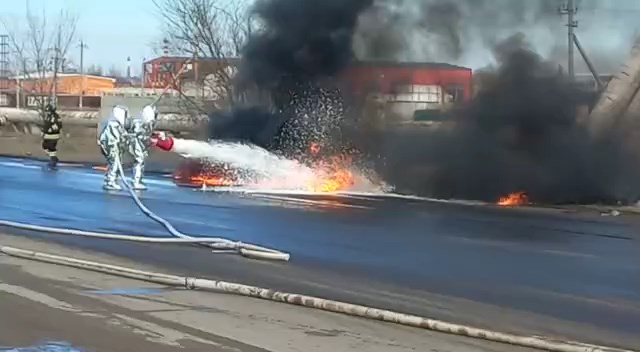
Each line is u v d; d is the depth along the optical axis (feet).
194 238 37.29
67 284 27.09
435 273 30.09
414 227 43.50
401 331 21.54
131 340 20.11
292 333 21.09
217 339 20.31
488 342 20.62
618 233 42.22
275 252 33.30
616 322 22.97
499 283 28.30
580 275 29.96
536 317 23.47
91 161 101.30
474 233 41.50
